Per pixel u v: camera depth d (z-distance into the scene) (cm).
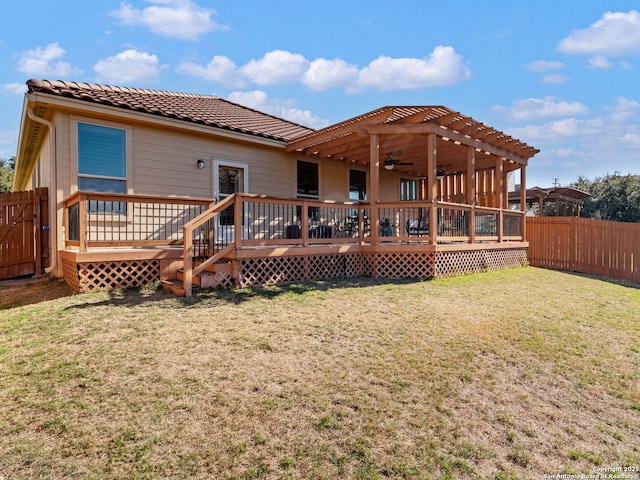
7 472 210
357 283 723
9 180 3006
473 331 466
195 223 579
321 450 240
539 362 392
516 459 247
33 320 441
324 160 1154
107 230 739
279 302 550
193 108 969
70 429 246
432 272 804
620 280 1008
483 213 1005
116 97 772
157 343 378
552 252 1225
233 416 267
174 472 216
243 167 955
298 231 986
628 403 324
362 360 365
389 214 1127
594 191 2802
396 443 251
